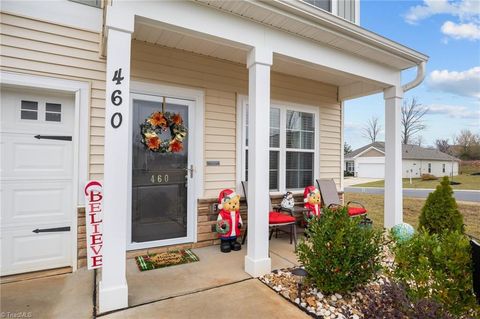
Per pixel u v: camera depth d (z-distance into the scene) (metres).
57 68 3.06
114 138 2.33
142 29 3.28
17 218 2.98
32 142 3.06
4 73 2.81
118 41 2.35
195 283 2.80
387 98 4.53
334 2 4.88
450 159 27.33
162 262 3.34
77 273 3.04
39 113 3.11
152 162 3.71
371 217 7.25
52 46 3.04
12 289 2.65
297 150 5.19
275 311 2.30
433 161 26.69
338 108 5.71
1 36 2.81
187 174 3.94
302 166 5.27
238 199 3.85
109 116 2.32
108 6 2.31
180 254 3.63
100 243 2.72
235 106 4.35
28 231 3.03
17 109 3.01
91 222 2.71
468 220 6.96
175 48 3.82
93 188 2.75
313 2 4.71
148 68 3.65
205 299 2.48
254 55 3.06
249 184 3.12
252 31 3.03
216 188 4.16
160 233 3.73
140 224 3.61
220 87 4.21
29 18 2.93
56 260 3.15
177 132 3.76
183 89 3.90
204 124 4.07
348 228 2.48
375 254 2.51
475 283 1.84
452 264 1.93
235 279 2.90
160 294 2.56
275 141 4.92
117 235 2.33
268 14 2.95
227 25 2.88
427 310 1.67
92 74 3.24
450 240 2.05
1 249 2.91
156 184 3.72
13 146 2.98
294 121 5.17
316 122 5.40
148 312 2.26
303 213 4.73
